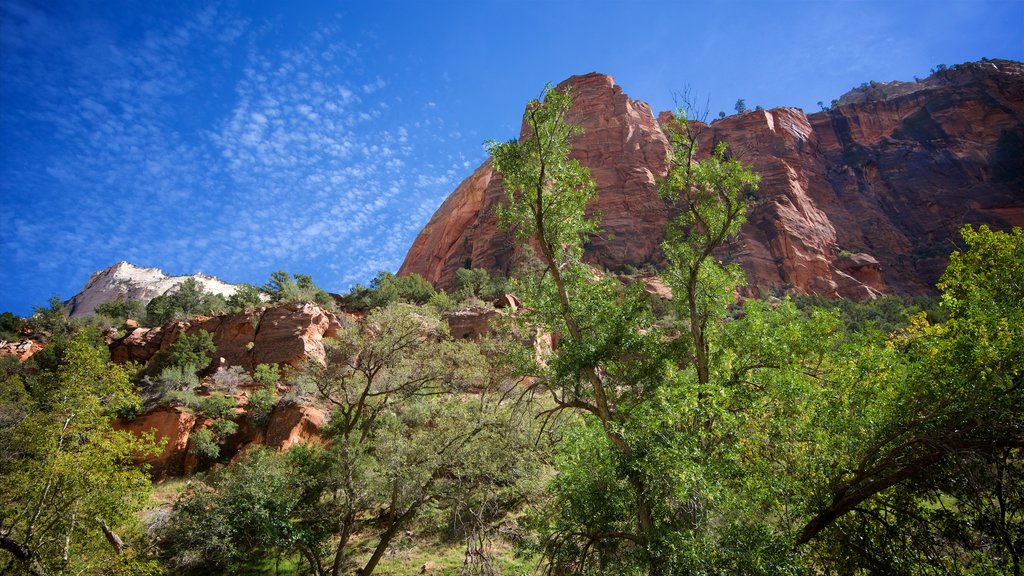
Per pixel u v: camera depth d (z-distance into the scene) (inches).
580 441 493.4
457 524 872.9
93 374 665.6
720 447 411.2
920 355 437.1
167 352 1779.0
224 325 1900.8
